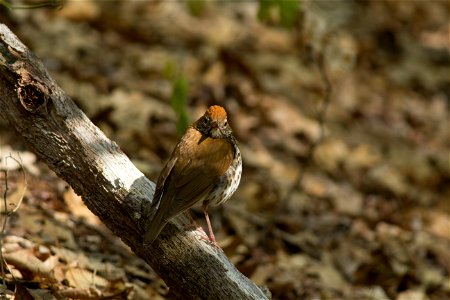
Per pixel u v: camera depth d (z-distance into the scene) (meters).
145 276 10.01
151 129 14.44
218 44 18.95
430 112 21.23
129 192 7.64
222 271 7.61
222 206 12.74
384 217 15.13
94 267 9.63
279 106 17.56
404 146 18.80
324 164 16.64
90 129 7.79
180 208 7.66
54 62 15.12
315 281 12.02
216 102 16.55
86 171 7.68
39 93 7.52
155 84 15.98
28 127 7.60
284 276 11.60
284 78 19.00
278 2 10.23
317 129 17.55
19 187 10.62
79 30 16.86
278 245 12.53
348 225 14.19
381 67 22.34
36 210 10.39
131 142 13.91
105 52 16.52
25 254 9.05
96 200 7.76
